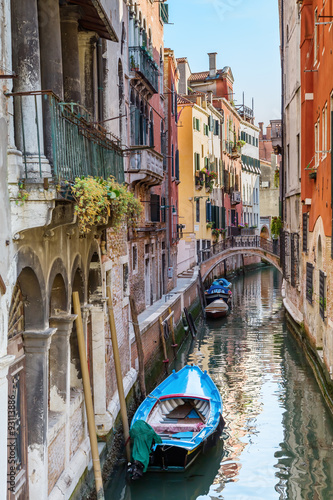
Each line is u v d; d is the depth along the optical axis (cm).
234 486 1080
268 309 3284
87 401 891
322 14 1695
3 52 588
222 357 2136
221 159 4794
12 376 683
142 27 2047
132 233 1969
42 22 778
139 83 1905
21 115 637
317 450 1230
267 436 1316
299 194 2347
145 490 1080
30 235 667
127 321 1419
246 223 6022
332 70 1500
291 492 1049
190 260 3756
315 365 1792
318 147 1834
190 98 4194
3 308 581
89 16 948
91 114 1001
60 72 791
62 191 660
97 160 930
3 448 580
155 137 2494
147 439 1077
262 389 1686
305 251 2123
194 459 1130
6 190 592
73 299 890
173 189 3092
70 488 838
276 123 3128
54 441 803
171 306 2238
